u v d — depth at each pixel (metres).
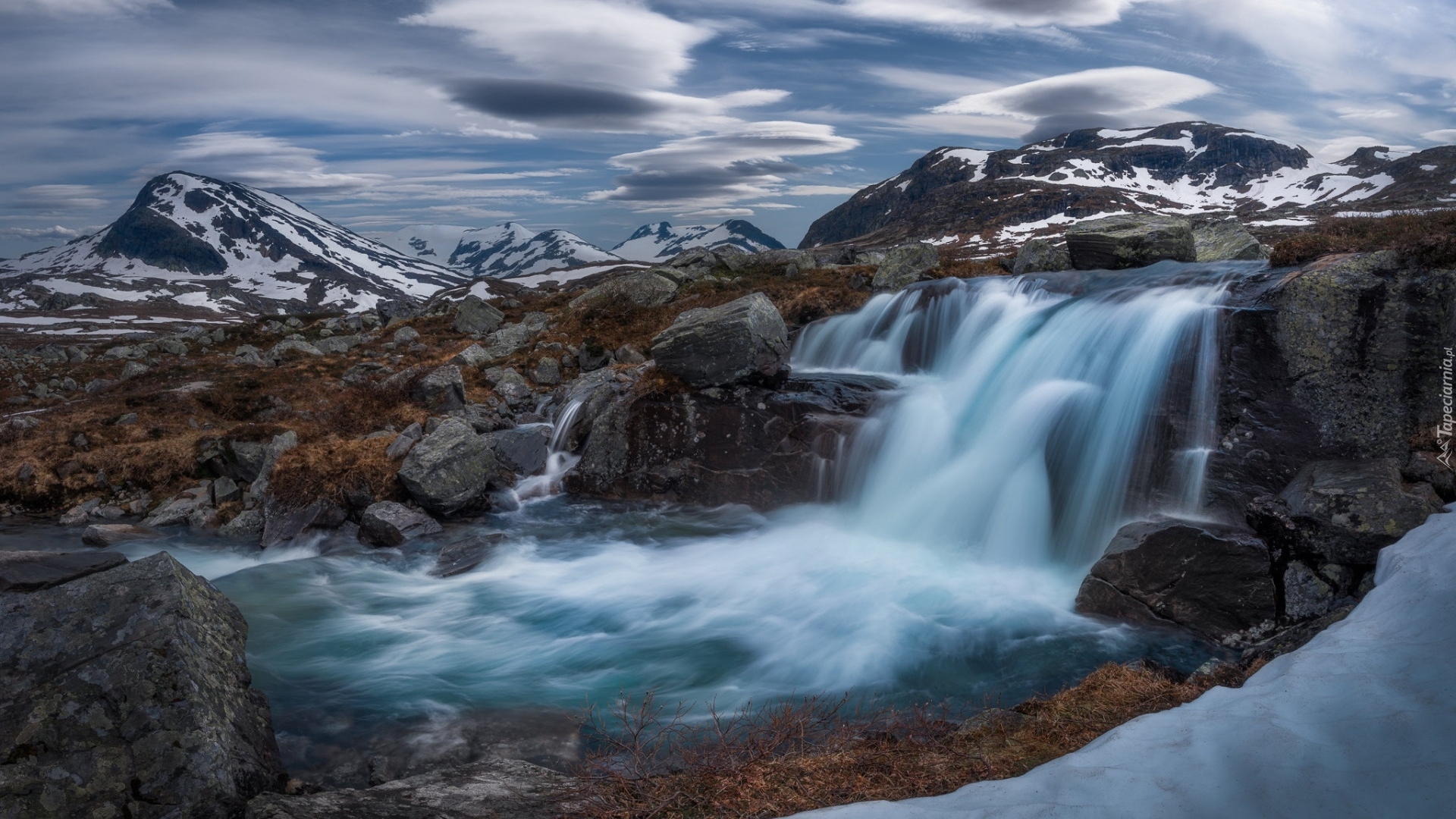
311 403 24.27
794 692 9.70
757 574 14.12
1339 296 12.98
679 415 18.55
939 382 19.86
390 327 39.16
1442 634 5.58
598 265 156.62
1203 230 26.02
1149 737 5.12
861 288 30.17
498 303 41.19
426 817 5.86
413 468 16.89
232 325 43.78
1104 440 14.80
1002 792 4.79
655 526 16.88
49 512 18.70
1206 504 12.95
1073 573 13.87
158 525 17.44
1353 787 4.12
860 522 16.61
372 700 9.59
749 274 35.72
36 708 6.61
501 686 10.02
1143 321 16.30
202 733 6.61
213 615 8.89
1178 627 10.84
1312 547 10.41
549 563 14.96
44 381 32.22
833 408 18.20
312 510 16.75
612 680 10.20
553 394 24.88
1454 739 4.32
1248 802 4.16
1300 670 5.60
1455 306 11.95
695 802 5.91
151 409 22.88
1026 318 19.88
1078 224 26.36
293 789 7.19
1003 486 15.40
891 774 6.07
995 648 10.72
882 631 11.43
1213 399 13.91
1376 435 12.27
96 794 6.15
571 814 5.90
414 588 13.73
